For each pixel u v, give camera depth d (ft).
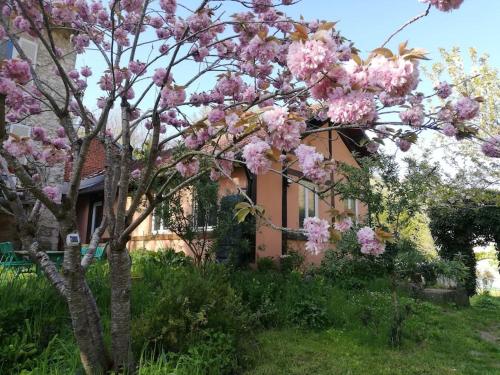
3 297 14.07
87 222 46.83
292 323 20.27
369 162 20.43
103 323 14.80
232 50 14.82
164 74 12.51
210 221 27.17
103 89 14.29
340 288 27.40
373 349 17.83
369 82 6.75
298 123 7.70
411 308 23.65
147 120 17.76
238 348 14.96
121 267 11.65
